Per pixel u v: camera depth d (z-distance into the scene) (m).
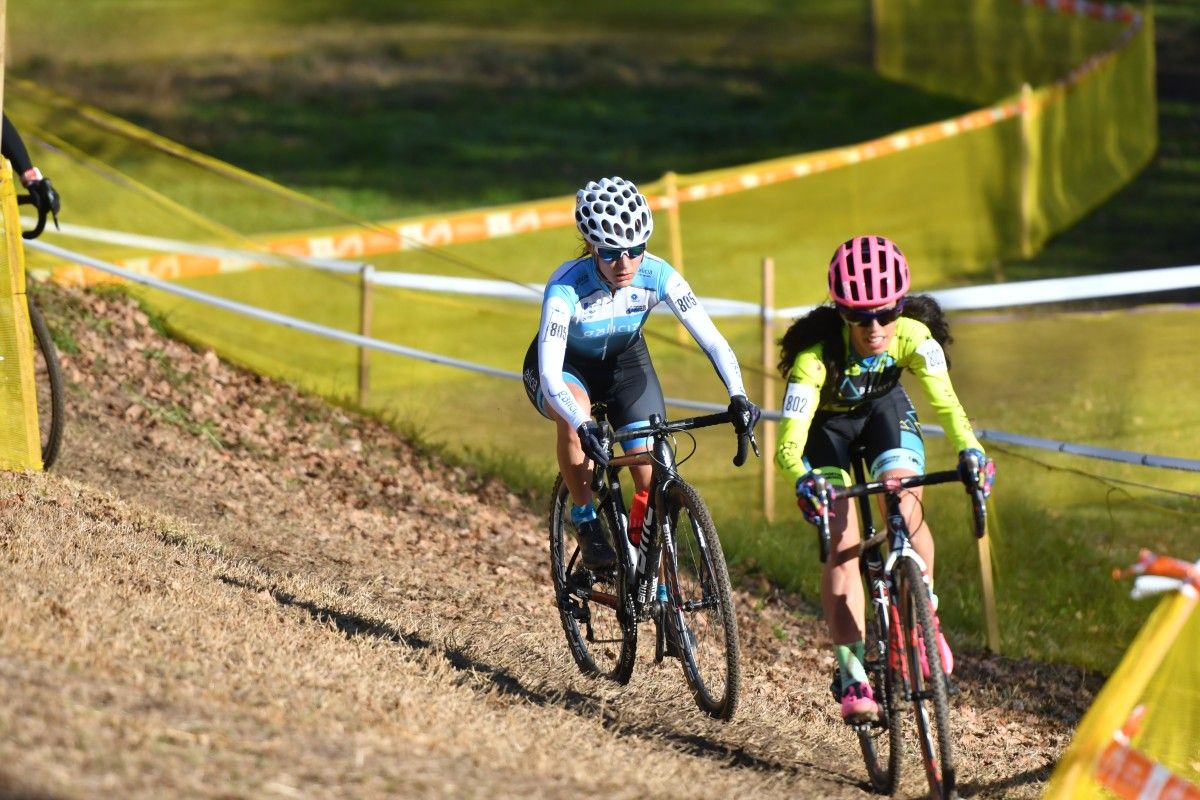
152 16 76.81
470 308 27.95
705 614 14.66
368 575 17.98
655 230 37.06
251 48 71.19
